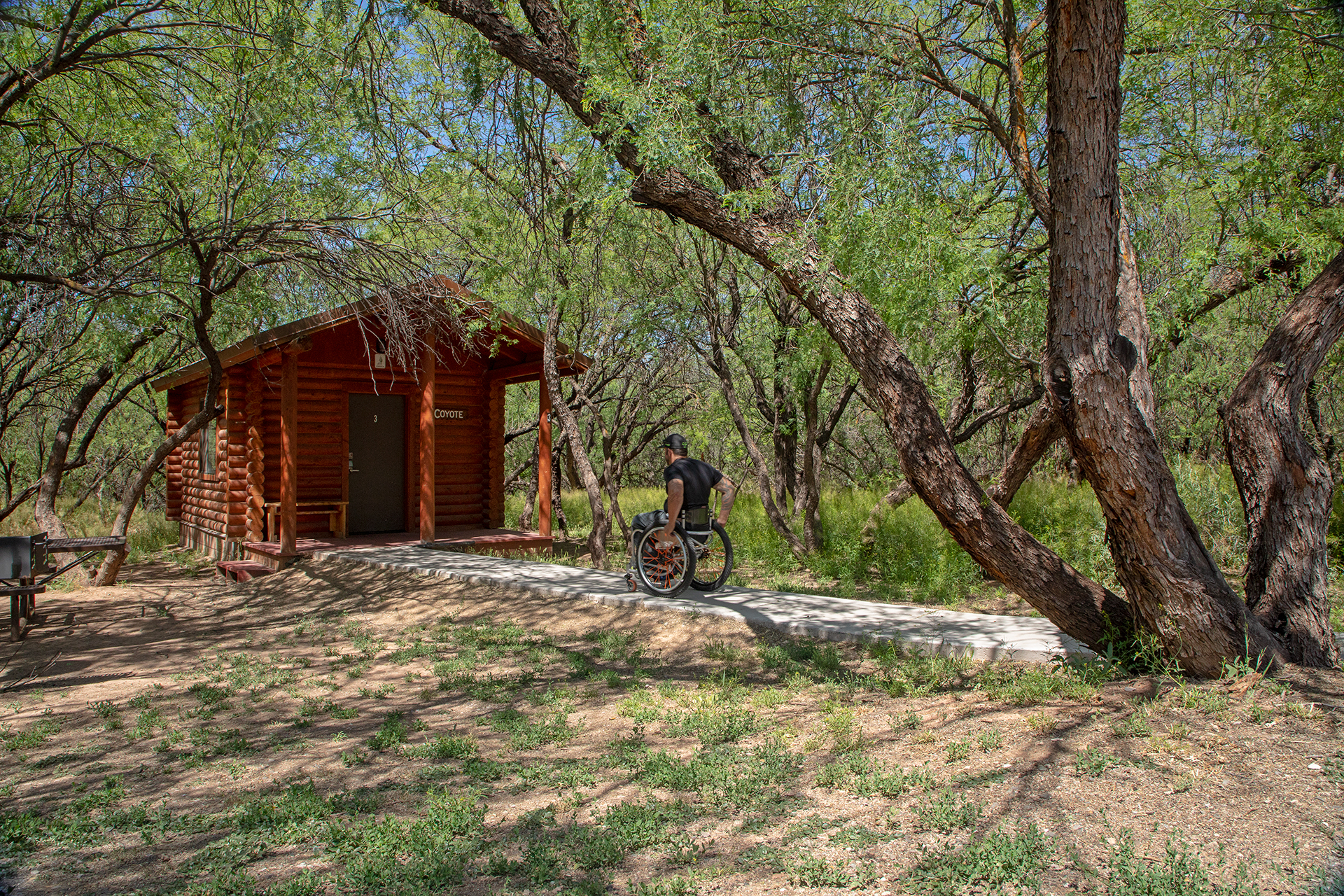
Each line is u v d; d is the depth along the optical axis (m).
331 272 10.21
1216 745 3.79
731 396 12.89
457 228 11.80
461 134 11.00
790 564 12.32
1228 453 5.34
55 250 8.27
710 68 6.77
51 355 11.78
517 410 23.92
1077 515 12.61
